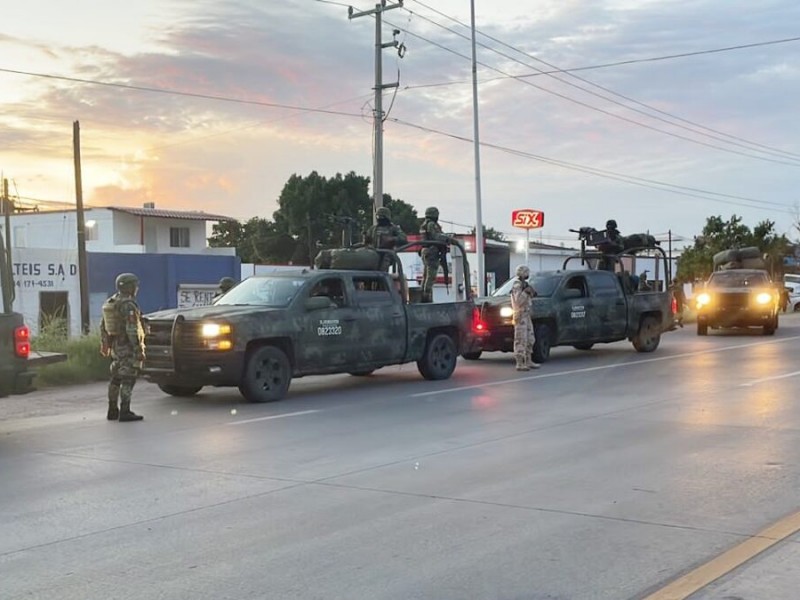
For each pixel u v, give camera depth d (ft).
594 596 15.48
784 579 15.94
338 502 22.31
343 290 44.93
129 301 36.65
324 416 36.78
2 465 27.71
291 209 223.71
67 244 192.44
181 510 21.77
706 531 19.19
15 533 19.97
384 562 17.51
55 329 64.39
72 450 30.12
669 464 26.13
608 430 32.32
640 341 67.05
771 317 83.82
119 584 16.48
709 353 65.26
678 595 15.30
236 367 39.58
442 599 15.49
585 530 19.44
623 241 72.64
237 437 32.07
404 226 235.20
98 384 51.62
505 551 18.06
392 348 46.80
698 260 167.73
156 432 33.55
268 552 18.28
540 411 37.37
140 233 193.77
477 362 61.05
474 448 29.22
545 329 59.72
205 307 42.83
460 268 102.22
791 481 23.79
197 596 15.79
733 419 34.42
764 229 171.32
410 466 26.53
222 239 276.00
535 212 120.67
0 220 150.92
